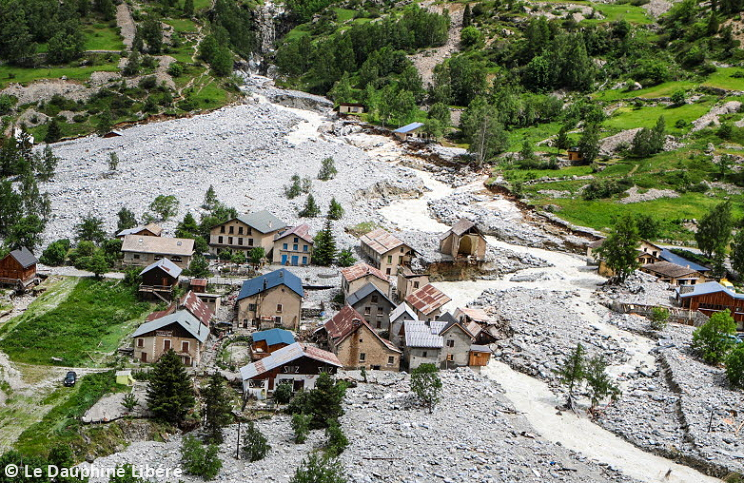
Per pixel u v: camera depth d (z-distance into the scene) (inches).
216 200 6235.2
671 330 4520.2
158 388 3260.3
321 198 6761.8
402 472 2866.6
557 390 3826.3
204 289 4562.0
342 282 4800.7
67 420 3129.9
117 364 3713.1
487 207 7062.0
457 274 5575.8
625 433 3390.7
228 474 2829.7
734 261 5639.8
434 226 6599.4
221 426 3211.1
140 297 4490.7
